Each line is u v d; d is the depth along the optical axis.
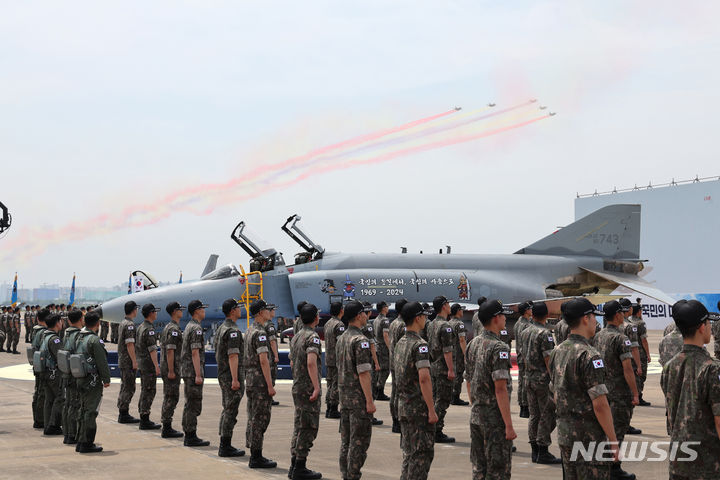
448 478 8.02
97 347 9.47
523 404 12.48
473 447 6.15
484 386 5.97
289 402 15.32
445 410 10.49
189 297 23.72
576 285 30.83
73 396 9.92
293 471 7.91
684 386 4.80
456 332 13.74
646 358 13.96
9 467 8.50
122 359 12.18
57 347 10.89
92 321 9.70
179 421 12.46
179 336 10.75
